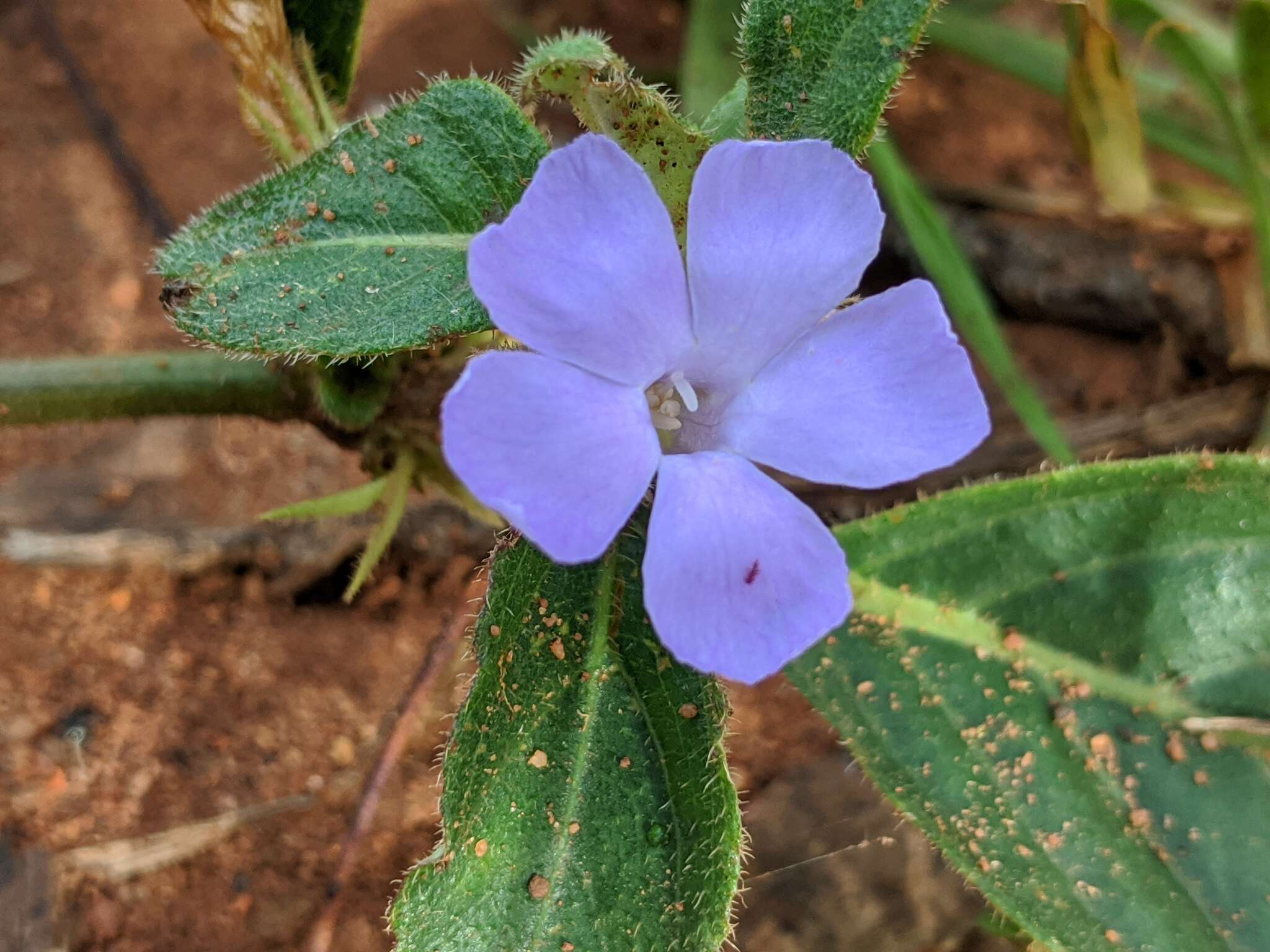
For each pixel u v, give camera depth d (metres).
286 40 0.09
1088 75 0.13
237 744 0.12
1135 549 0.09
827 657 0.09
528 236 0.06
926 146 0.18
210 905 0.11
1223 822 0.09
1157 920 0.08
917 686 0.09
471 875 0.07
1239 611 0.09
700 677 0.08
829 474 0.07
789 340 0.07
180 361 0.10
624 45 0.19
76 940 0.10
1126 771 0.09
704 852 0.07
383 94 0.17
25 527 0.13
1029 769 0.09
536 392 0.06
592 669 0.08
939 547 0.09
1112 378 0.15
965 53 0.17
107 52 0.17
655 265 0.07
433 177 0.08
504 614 0.08
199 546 0.12
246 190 0.08
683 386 0.07
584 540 0.06
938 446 0.07
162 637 0.12
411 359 0.09
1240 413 0.14
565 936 0.07
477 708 0.07
